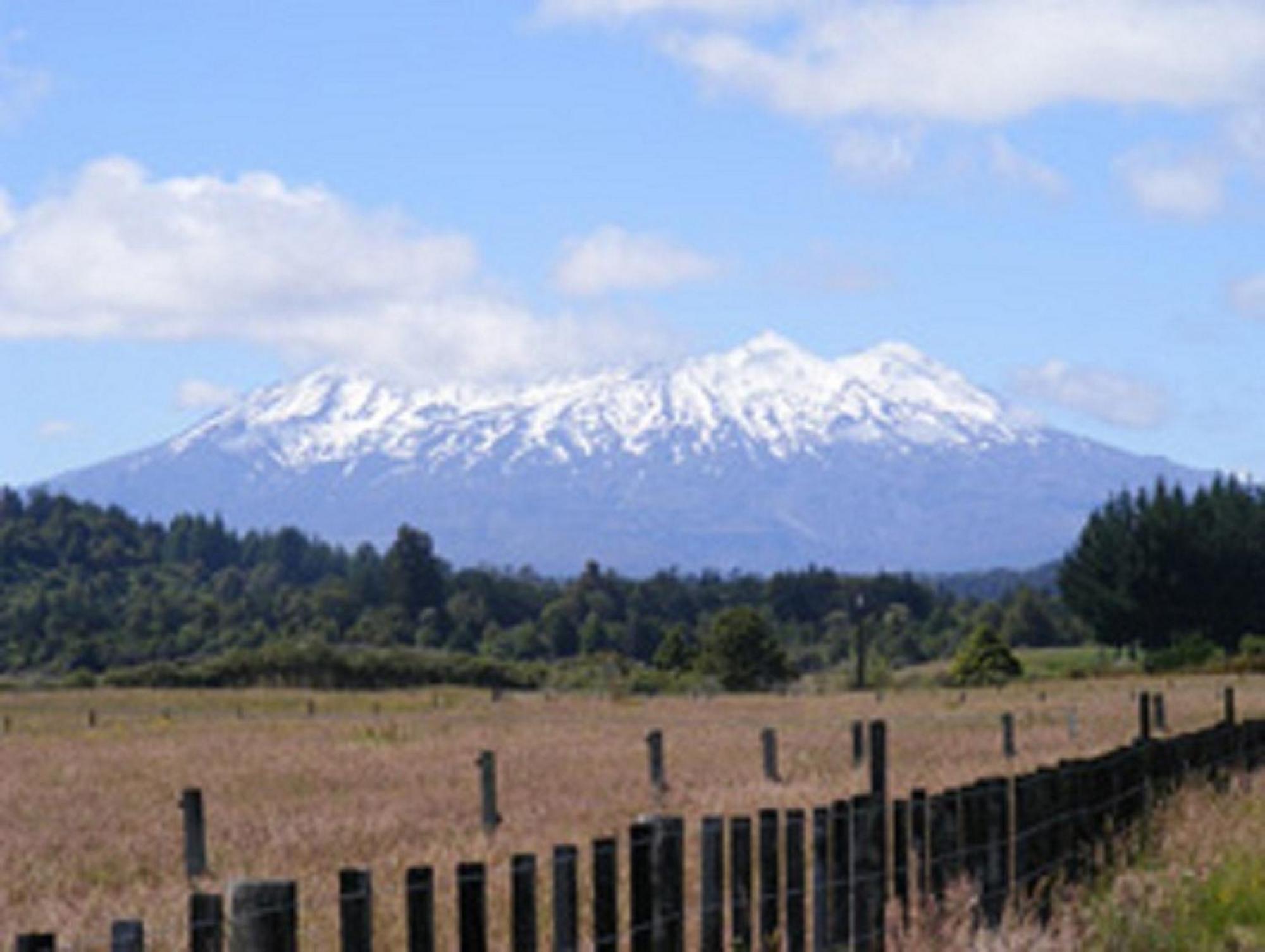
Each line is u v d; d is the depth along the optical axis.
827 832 17.95
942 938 18.78
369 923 12.71
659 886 15.64
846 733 71.19
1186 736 30.95
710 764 53.19
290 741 72.19
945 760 52.88
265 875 27.86
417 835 33.06
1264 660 158.12
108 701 126.12
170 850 32.84
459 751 61.66
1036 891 21.09
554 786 45.03
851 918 18.27
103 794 47.03
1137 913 20.52
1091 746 59.03
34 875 29.28
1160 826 26.38
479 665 159.62
